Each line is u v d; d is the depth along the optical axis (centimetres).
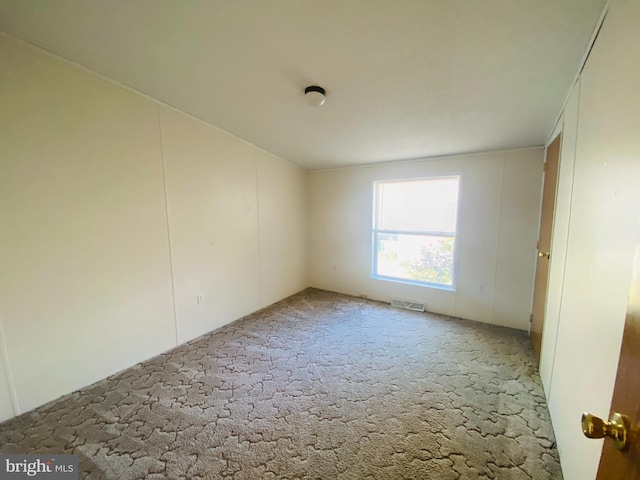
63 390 203
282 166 407
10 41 172
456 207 342
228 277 331
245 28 158
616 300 92
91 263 216
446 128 261
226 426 173
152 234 254
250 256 361
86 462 149
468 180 327
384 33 153
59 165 196
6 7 149
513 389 207
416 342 282
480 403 192
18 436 167
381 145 318
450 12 134
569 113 178
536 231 293
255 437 164
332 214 445
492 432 166
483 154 315
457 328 314
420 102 220
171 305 273
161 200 260
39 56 184
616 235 95
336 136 305
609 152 105
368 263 418
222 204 319
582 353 124
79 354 211
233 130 311
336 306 389
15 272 180
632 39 88
